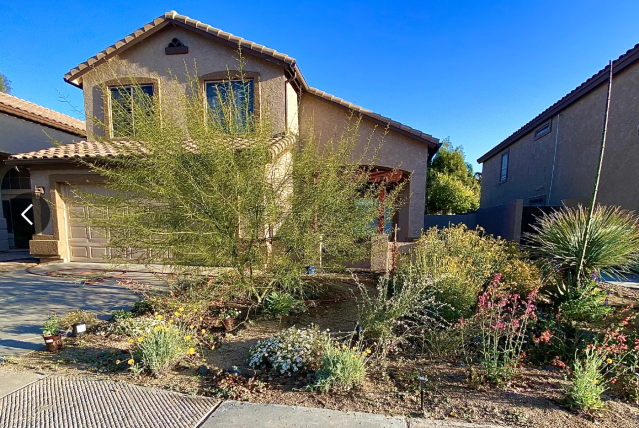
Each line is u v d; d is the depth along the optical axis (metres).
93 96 10.37
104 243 9.95
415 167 10.74
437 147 10.90
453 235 7.15
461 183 24.36
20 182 13.48
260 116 6.28
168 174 4.99
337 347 3.69
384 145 10.74
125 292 6.89
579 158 11.92
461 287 5.04
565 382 3.31
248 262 5.79
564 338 3.99
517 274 5.77
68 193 9.98
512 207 11.20
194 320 4.88
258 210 5.48
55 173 9.72
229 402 3.05
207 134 5.33
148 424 2.73
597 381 3.00
